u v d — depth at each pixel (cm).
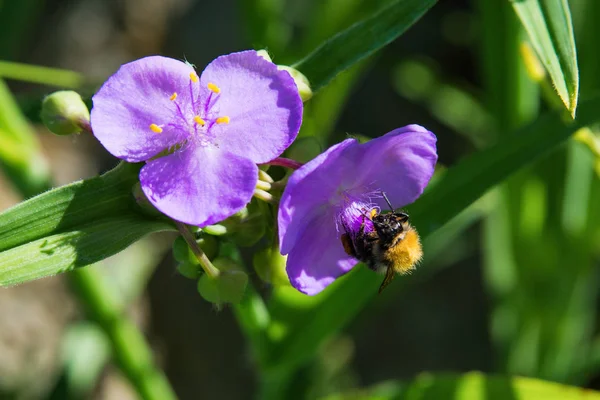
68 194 36
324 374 50
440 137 59
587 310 51
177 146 35
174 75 35
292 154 37
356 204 36
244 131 35
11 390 48
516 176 45
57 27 55
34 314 49
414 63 56
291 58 45
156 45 56
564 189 46
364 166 36
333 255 37
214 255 36
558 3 35
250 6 45
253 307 40
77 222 36
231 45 55
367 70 59
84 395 46
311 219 36
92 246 36
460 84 60
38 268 36
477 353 56
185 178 35
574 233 46
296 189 35
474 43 59
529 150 39
